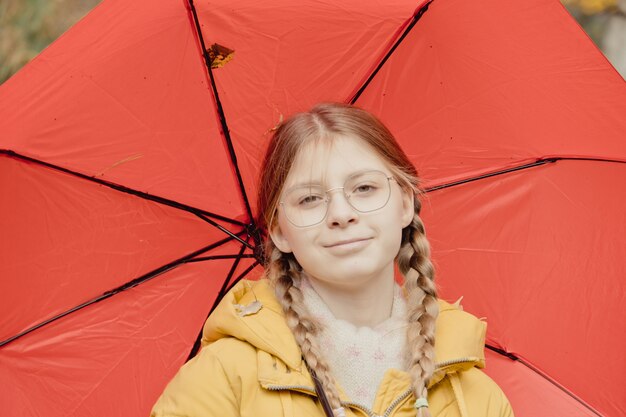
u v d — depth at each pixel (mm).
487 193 3016
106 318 2906
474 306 2982
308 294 2334
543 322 2988
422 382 2217
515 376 2955
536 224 3023
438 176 2988
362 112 2424
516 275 3006
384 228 2252
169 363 2904
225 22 2861
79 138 2822
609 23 8961
